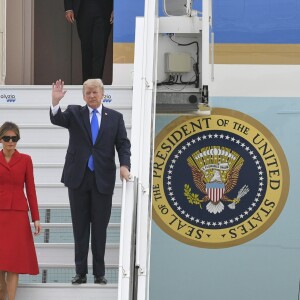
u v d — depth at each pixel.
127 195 25.77
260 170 36.59
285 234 36.38
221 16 37.00
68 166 26.61
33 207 26.48
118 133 26.77
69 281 30.70
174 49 35.00
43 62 42.56
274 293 36.16
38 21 42.62
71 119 26.72
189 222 36.38
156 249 36.34
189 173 36.56
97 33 36.97
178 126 36.72
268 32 37.00
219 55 36.91
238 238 36.34
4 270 25.81
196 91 34.78
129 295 24.73
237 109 36.75
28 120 33.50
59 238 30.91
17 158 26.36
